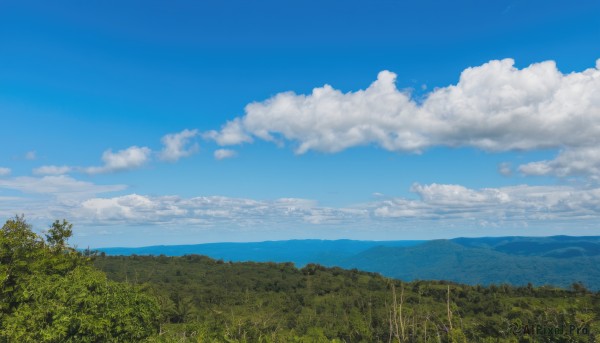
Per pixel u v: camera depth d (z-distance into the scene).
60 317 19.84
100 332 20.34
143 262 162.75
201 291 122.62
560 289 88.12
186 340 36.38
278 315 96.56
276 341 47.78
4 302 21.77
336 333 71.44
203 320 75.19
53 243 28.61
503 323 27.73
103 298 21.94
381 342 57.41
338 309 102.81
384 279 141.88
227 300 114.62
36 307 20.67
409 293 110.81
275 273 157.25
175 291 113.44
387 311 75.88
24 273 23.50
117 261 159.62
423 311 68.81
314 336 62.56
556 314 25.58
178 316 75.75
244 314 93.62
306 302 114.94
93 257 30.80
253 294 125.44
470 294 97.06
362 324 72.06
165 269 153.25
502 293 92.94
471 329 29.91
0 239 23.31
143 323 23.41
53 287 21.45
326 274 153.62
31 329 19.73
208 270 157.12
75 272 23.81
